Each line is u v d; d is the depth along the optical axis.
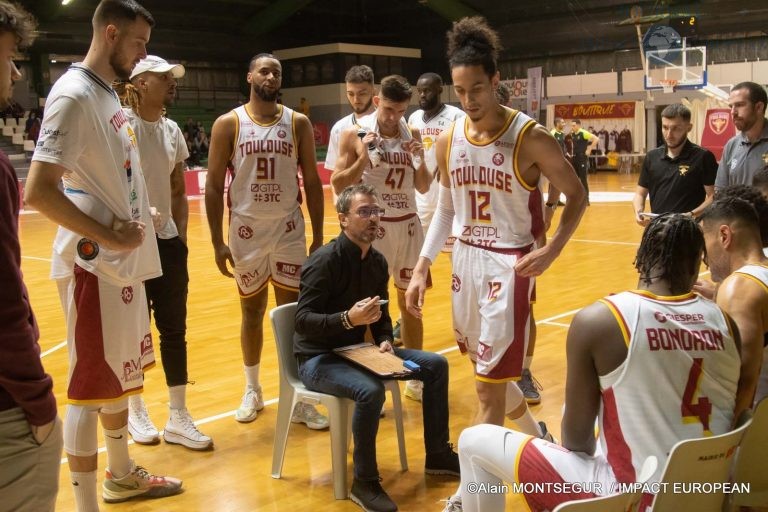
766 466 2.28
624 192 17.42
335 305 3.37
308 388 3.27
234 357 5.27
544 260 2.83
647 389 1.88
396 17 27.97
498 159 2.87
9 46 1.69
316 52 26.92
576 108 24.83
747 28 21.94
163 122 3.67
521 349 2.96
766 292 2.30
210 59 26.61
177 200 3.84
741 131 4.26
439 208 3.21
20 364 1.67
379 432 3.91
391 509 3.01
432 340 5.57
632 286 7.29
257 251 3.99
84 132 2.56
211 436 3.87
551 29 25.14
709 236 2.54
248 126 3.93
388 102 4.11
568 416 2.01
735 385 1.96
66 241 2.82
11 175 1.68
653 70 21.66
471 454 2.26
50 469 1.79
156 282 3.67
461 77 2.75
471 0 25.38
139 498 3.20
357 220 3.30
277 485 3.30
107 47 2.65
